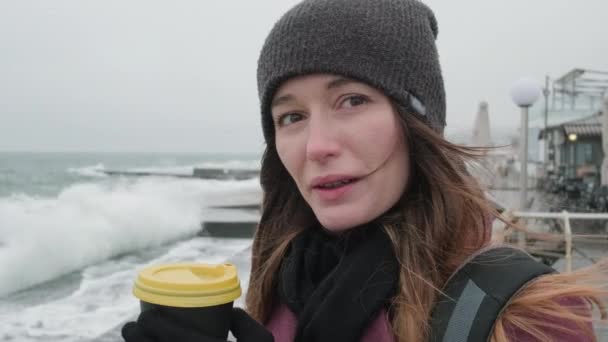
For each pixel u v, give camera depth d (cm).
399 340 109
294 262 136
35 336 593
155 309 98
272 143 152
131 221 1178
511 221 144
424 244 118
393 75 116
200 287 96
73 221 1087
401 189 121
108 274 929
